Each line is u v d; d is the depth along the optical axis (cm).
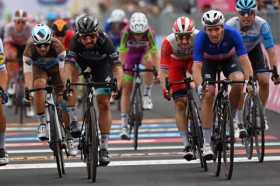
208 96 2077
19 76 3375
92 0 6706
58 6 6469
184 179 2038
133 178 2070
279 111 3456
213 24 2023
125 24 3850
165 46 2242
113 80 2045
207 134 2088
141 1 6925
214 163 2245
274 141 2742
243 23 2353
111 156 2480
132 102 2692
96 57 2167
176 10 5922
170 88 2206
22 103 3369
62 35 2903
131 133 2873
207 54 2134
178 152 2534
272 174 2086
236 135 2384
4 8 6309
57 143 2095
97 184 1995
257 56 2441
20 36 3397
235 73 2134
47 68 2308
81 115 3472
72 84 2056
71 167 2269
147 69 2722
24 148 2712
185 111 2206
